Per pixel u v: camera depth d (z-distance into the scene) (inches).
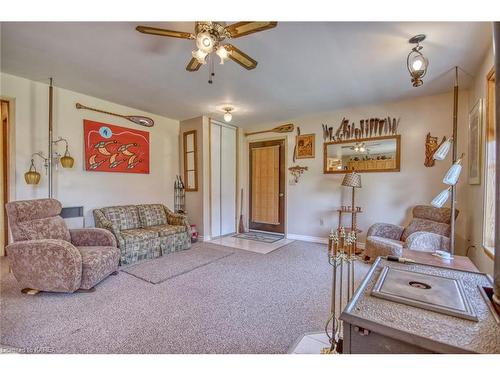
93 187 154.0
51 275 93.4
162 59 103.4
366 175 167.3
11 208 97.8
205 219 194.9
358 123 170.1
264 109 173.8
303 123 194.9
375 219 164.4
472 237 121.9
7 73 119.3
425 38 86.4
